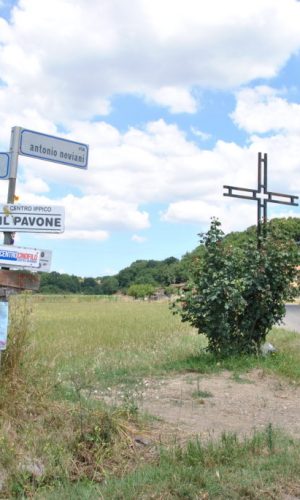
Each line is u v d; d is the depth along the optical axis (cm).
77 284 10975
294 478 472
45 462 480
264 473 477
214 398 831
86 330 1883
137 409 657
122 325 2158
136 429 601
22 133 607
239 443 564
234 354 1143
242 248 1190
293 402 821
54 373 666
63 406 596
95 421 560
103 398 751
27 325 621
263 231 1226
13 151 602
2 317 557
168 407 767
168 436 600
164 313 3341
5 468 457
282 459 515
